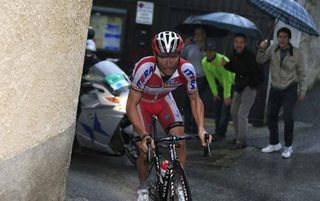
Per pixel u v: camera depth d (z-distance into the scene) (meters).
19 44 3.59
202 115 5.33
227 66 9.55
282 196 7.10
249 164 8.69
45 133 4.27
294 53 8.82
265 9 8.98
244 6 11.91
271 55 9.05
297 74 8.94
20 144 3.84
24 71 3.72
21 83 3.70
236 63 9.42
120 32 12.46
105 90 7.96
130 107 5.23
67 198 6.15
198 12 12.18
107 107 7.77
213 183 7.51
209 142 4.88
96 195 6.46
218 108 10.42
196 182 7.48
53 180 4.59
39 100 4.04
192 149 9.59
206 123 11.84
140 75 5.14
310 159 9.12
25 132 3.90
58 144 4.59
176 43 4.82
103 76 8.14
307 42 13.23
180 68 5.18
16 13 3.48
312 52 13.62
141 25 12.40
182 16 12.27
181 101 12.04
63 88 4.50
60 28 4.22
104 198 6.39
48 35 4.02
